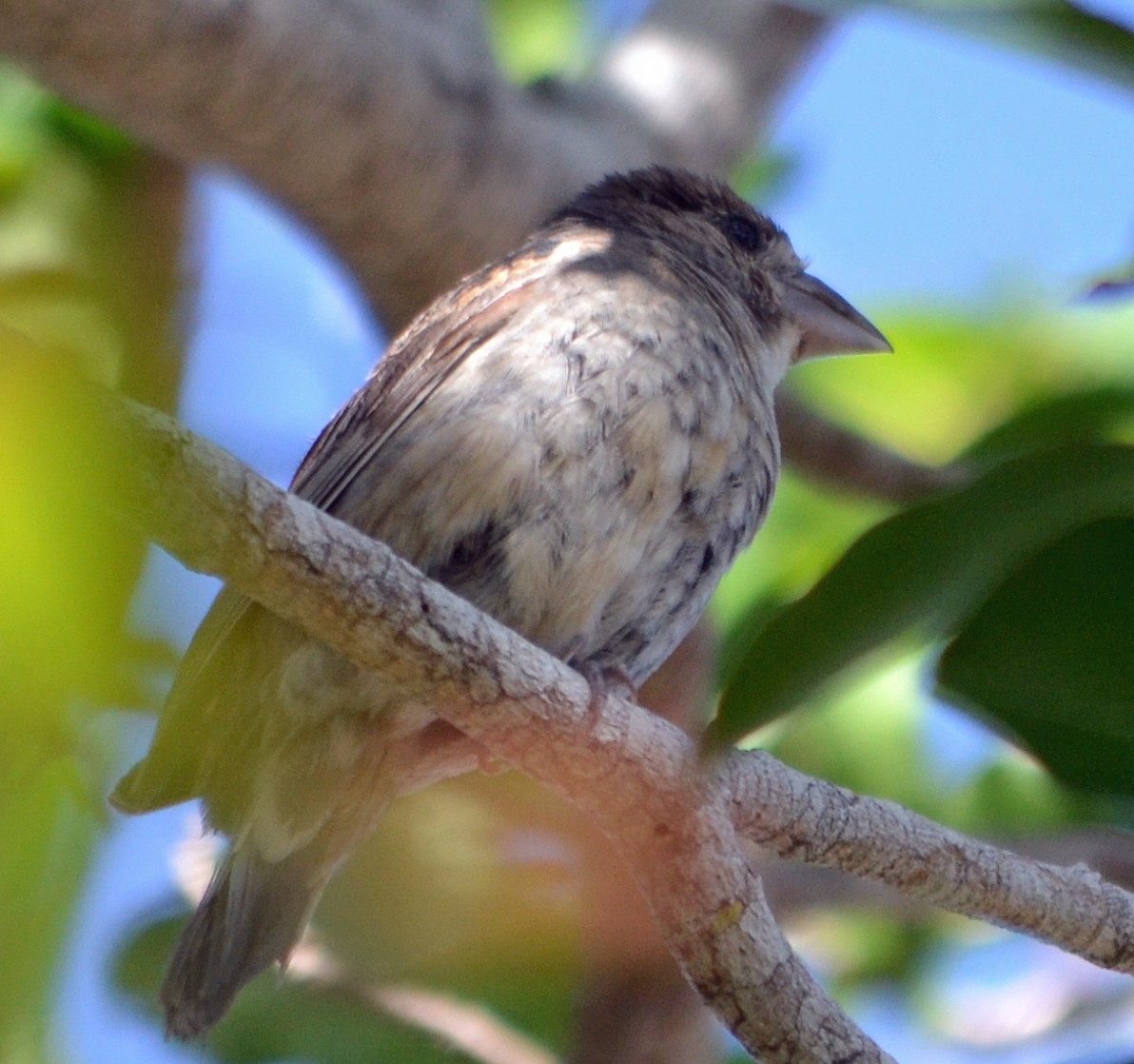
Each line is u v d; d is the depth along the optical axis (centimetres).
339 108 855
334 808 802
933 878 712
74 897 916
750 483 842
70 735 592
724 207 1036
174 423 512
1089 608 480
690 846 664
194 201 1005
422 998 980
